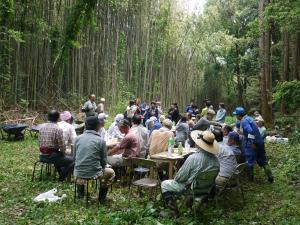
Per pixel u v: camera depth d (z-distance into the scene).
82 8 12.00
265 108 21.02
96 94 23.39
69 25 15.00
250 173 9.02
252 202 7.28
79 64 21.88
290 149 13.24
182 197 6.61
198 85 40.94
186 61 35.91
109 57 24.41
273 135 16.81
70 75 21.86
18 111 17.77
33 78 19.44
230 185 7.17
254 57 33.44
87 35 22.03
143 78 28.91
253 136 8.84
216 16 35.53
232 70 37.62
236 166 7.08
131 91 27.27
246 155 8.98
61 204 6.47
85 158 6.45
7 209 6.13
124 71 27.09
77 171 6.48
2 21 17.33
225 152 7.04
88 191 6.55
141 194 7.39
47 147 7.92
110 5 23.92
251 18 35.25
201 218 6.12
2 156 10.77
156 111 17.19
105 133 9.77
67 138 8.80
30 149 12.13
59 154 7.98
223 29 36.44
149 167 7.46
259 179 9.24
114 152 8.18
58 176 8.69
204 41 34.97
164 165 8.16
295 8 10.95
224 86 41.50
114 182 8.39
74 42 16.03
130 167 7.77
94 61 23.47
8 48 17.50
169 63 32.22
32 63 19.39
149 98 29.20
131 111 15.66
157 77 31.28
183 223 5.84
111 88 24.48
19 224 5.40
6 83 17.75
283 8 11.45
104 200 6.69
